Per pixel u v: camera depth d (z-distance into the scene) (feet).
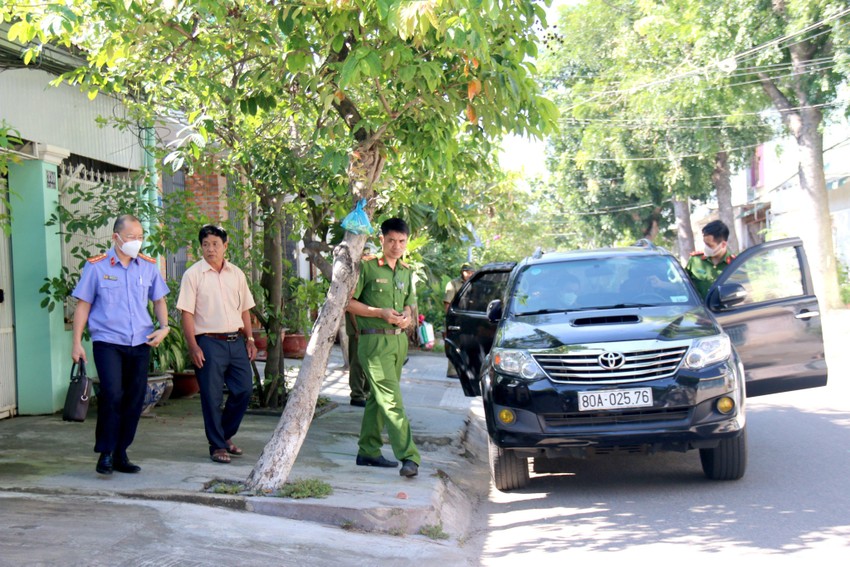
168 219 33.01
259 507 19.63
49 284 30.12
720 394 22.44
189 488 20.39
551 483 25.80
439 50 21.57
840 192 103.50
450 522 21.20
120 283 21.57
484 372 24.36
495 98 21.63
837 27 69.26
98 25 25.34
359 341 23.73
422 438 30.99
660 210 144.15
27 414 30.63
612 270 27.68
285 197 34.73
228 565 15.93
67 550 15.62
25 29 21.95
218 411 23.98
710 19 77.00
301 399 20.89
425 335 52.34
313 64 22.98
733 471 24.08
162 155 34.01
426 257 67.00
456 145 24.98
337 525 19.45
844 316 72.79
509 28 21.62
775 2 73.46
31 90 30.76
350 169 22.74
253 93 26.71
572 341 23.24
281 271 34.65
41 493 19.74
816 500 22.12
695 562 17.71
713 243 30.48
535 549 19.24
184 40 26.76
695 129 100.48
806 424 32.73
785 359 26.35
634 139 111.14
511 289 27.71
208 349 24.04
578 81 115.55
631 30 96.32
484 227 94.22
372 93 23.54
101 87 29.40
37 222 30.53
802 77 77.30
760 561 17.61
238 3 24.23
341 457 26.04
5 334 30.12
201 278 24.22
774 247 26.76
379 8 17.40
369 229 21.62
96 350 21.44
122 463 21.81
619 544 19.20
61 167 33.01
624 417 22.44
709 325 24.00
